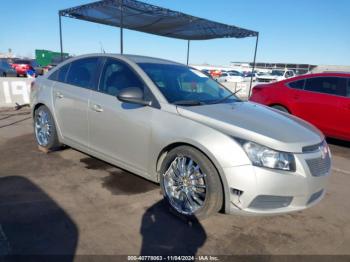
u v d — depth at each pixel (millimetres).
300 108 6801
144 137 3369
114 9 10430
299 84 7000
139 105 3459
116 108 3641
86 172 4172
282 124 3227
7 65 24312
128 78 3754
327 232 3074
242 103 4020
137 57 4137
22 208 3135
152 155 3332
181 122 3105
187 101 3424
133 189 3719
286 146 2783
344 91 6328
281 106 7164
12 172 4059
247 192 2709
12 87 9797
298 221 3260
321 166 3010
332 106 6355
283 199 2801
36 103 4906
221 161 2771
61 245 2590
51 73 4902
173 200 3186
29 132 6348
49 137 4746
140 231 2871
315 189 2928
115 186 3779
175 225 3010
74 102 4195
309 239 2934
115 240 2709
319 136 3256
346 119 6203
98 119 3854
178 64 4477
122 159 3686
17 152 4906
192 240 2791
